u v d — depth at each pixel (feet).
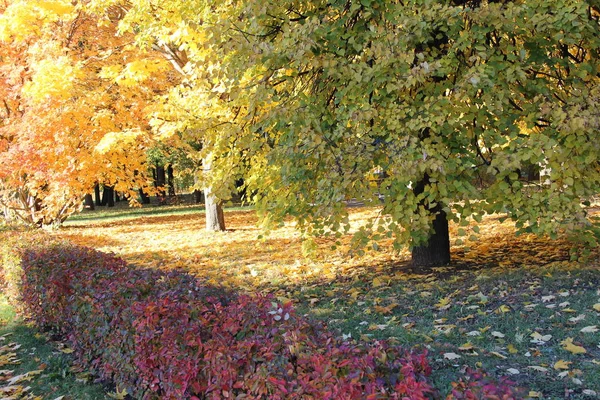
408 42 17.07
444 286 20.31
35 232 34.63
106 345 14.06
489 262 24.04
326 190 17.63
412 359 8.11
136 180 48.26
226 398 8.91
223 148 21.38
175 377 9.87
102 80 47.44
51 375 15.48
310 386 7.44
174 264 31.32
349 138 17.49
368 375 7.54
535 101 17.01
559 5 15.96
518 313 16.19
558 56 19.97
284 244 36.29
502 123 17.29
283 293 21.97
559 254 24.07
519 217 16.90
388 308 18.06
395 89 16.44
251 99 18.52
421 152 16.19
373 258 27.76
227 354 9.14
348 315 18.22
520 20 16.60
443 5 18.21
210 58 19.93
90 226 63.72
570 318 15.06
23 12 38.70
